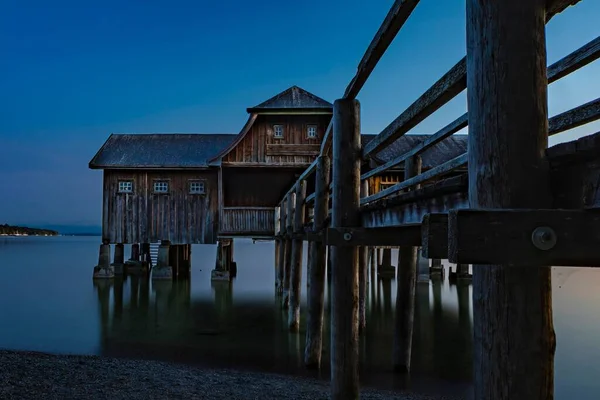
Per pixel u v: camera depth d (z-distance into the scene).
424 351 8.89
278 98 19.16
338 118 4.73
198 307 14.55
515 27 1.67
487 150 1.67
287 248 14.45
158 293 17.78
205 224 20.33
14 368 6.50
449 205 2.50
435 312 13.55
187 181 20.55
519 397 1.59
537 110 1.64
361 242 4.32
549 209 1.44
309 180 20.38
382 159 16.95
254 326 11.52
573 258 1.41
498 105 1.65
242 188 21.06
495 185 1.63
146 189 20.53
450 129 3.97
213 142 22.27
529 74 1.65
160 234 20.41
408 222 3.18
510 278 1.63
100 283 20.73
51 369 6.61
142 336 10.43
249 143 19.05
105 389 5.71
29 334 10.72
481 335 1.70
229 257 24.39
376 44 3.39
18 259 41.47
